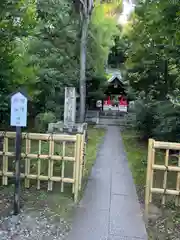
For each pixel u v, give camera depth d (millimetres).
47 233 3070
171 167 3830
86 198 4188
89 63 14633
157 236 3125
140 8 9086
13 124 3459
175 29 4742
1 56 5102
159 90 10047
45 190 4363
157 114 8273
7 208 3682
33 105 11117
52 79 10922
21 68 6441
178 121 6551
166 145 3811
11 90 5410
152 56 9742
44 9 10672
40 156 4156
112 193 4473
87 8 12578
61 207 3805
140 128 9969
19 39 6602
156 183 5059
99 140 10430
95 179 5211
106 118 18703
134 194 4465
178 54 5961
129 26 12672
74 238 2990
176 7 4484
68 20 12742
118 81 20734
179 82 8383
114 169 6027
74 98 10250
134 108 10438
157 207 3934
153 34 6828
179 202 3959
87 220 3449
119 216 3605
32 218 3426
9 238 2922
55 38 12711
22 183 4613
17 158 3479
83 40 12633
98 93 16844
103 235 3092
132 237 3080
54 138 4066
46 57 11422
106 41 15508
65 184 4719
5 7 4508
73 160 4020
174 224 3432
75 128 9062
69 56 13266
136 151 8273
